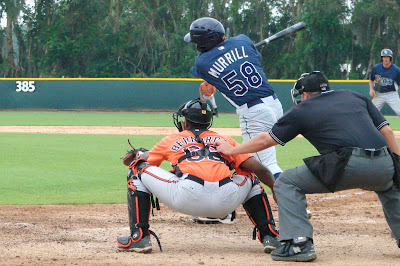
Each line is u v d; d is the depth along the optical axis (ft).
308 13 455.22
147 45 511.81
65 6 513.86
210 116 52.11
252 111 63.62
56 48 500.74
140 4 508.94
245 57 63.98
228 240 57.93
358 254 50.11
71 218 69.77
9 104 336.70
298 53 472.44
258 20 493.77
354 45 467.93
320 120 46.34
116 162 122.21
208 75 65.10
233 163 50.88
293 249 46.47
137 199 50.55
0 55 535.19
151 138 176.24
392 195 48.83
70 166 115.96
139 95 330.54
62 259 46.83
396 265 45.19
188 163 48.88
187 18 509.76
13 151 139.54
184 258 47.67
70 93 334.65
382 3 444.96
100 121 248.93
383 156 45.65
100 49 517.14
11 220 67.67
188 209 48.65
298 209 47.19
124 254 49.49
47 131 200.44
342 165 44.88
